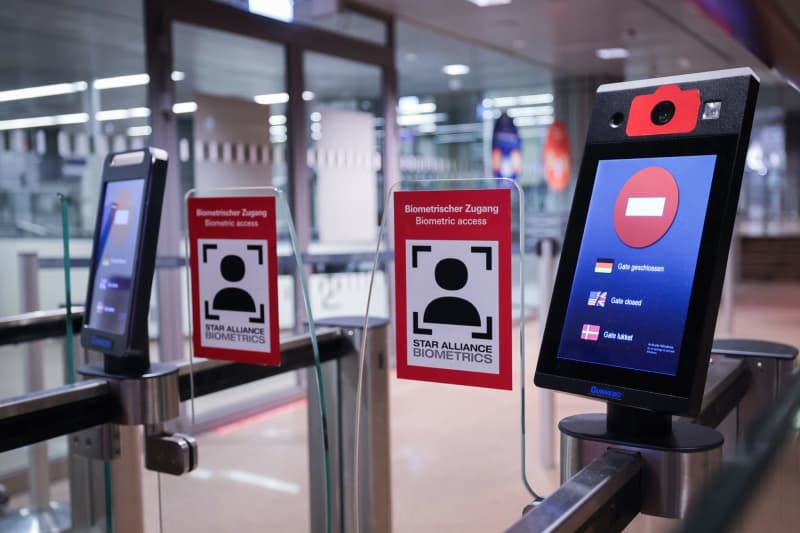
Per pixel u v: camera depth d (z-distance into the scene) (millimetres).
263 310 1649
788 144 19984
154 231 1722
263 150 5180
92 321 1839
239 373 1844
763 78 10523
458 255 1334
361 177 6027
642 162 1099
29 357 2449
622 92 1143
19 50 6520
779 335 6863
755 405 1521
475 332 1329
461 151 11867
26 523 1848
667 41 7992
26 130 6078
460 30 7234
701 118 1056
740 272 13023
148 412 1698
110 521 1855
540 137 11422
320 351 2064
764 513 606
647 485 1038
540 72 10172
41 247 3641
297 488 3127
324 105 5750
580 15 6723
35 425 1580
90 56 6684
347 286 5664
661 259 1046
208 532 2613
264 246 1630
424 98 11562
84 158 5789
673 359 999
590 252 1122
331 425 2154
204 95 4789
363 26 6023
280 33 5125
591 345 1082
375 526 2127
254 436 3928
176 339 4395
